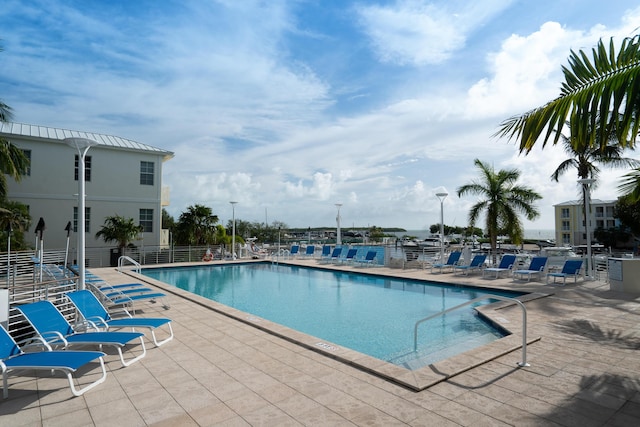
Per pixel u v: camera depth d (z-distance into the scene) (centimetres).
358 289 1341
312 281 1566
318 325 860
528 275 1275
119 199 2175
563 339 584
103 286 945
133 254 2033
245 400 387
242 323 730
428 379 425
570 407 360
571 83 374
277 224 4953
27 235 1925
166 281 1600
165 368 482
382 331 802
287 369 477
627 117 326
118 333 505
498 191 1859
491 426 328
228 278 1675
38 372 468
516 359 497
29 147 1953
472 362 477
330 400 385
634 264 1008
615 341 572
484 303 1004
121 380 443
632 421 332
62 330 505
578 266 1175
